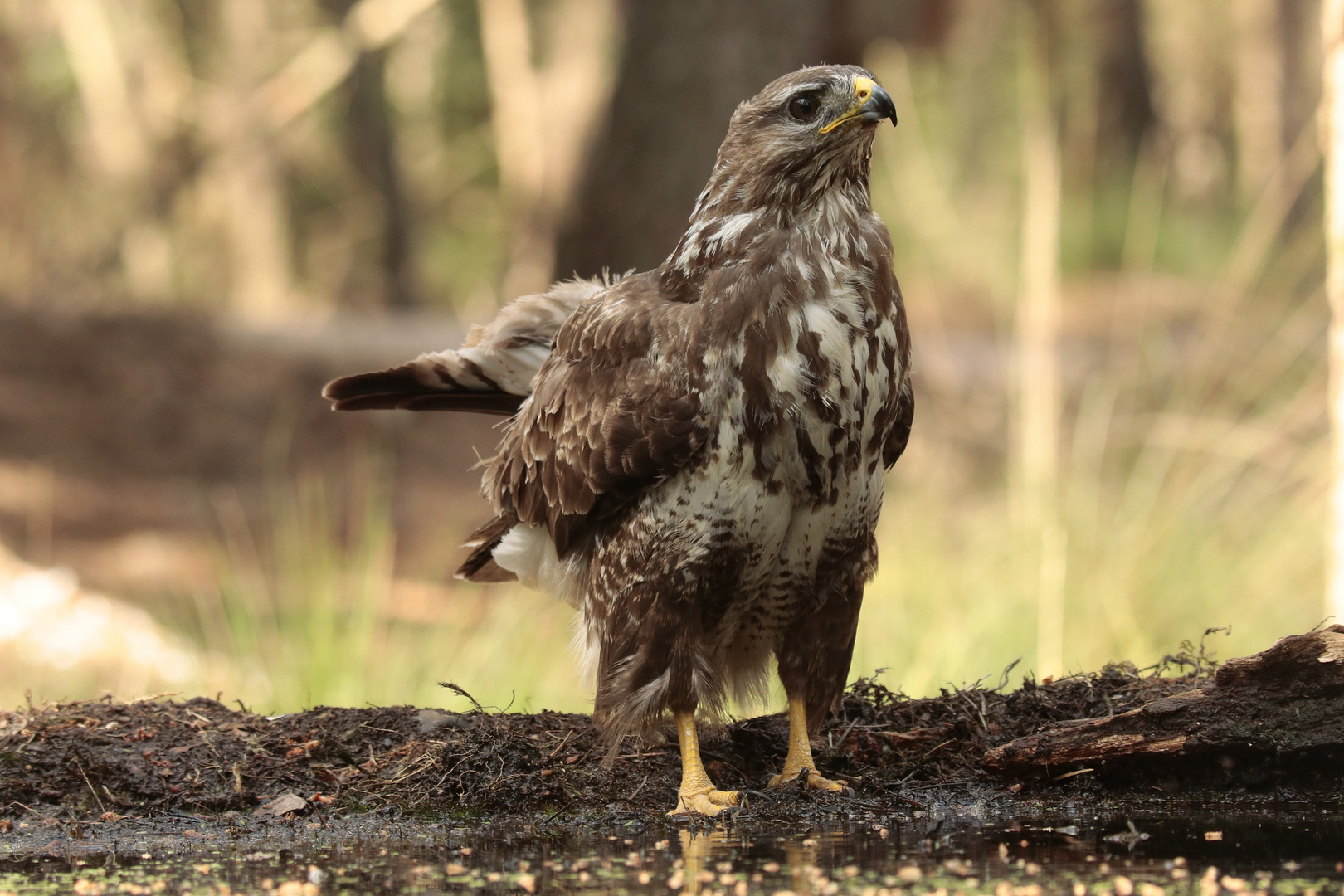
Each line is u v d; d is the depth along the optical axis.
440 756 6.35
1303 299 15.87
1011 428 13.46
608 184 19.81
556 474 6.46
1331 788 6.08
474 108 44.12
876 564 6.49
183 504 19.14
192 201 38.50
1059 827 5.67
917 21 22.30
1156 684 6.80
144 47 39.22
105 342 21.95
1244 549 11.66
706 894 4.65
